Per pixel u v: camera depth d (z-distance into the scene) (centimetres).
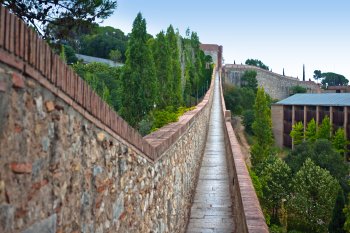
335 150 4028
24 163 194
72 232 252
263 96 4312
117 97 2003
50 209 222
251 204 566
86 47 5572
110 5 605
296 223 2966
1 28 173
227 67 8212
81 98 267
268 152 4138
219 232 795
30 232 198
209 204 971
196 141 1247
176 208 719
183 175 837
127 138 378
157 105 1833
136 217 413
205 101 2584
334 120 4969
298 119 5559
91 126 289
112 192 335
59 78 233
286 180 3128
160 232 549
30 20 580
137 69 1645
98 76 2594
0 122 174
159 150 537
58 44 600
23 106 195
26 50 195
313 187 2939
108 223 323
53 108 228
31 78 202
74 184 257
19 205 189
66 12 589
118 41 5691
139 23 1661
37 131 209
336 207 2661
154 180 511
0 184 173
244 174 772
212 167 1363
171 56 2150
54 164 229
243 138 5253
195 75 4022
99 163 304
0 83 175
